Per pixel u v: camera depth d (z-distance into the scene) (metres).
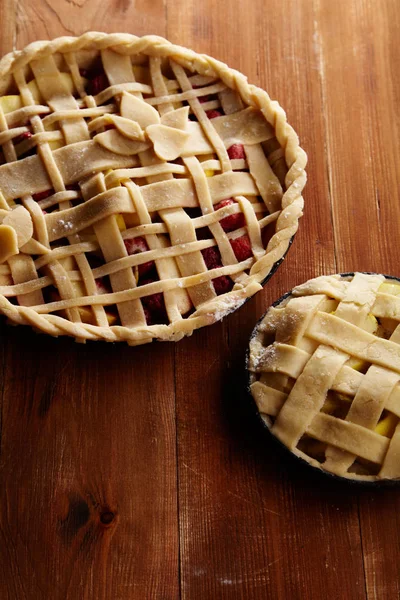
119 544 1.02
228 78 1.04
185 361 1.06
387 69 1.16
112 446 1.04
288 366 0.98
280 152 1.04
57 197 0.99
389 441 0.97
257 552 1.02
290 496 1.04
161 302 0.99
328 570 1.02
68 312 0.98
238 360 1.06
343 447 0.97
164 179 1.01
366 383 0.98
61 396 1.04
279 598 1.02
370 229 1.11
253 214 1.01
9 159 1.00
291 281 1.09
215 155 1.03
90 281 0.98
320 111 1.14
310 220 1.11
